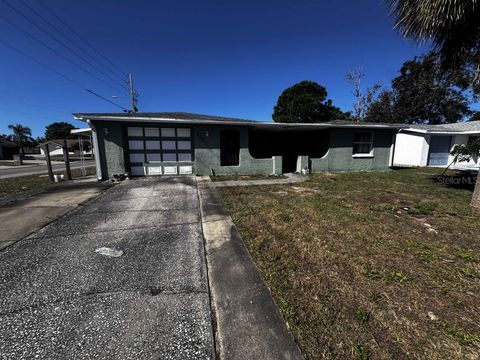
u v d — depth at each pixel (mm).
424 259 2693
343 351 1501
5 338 1591
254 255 2779
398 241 3189
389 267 2523
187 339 1589
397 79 26594
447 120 26078
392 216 4285
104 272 2406
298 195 5969
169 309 1875
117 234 3395
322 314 1822
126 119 7629
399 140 15734
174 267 2512
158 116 8531
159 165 8719
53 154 46031
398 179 8695
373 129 11102
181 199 5453
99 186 6941
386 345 1547
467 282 2260
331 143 10617
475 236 3375
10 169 16453
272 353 1484
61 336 1607
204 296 2035
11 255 2756
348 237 3311
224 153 9508
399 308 1898
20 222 3885
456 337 1613
